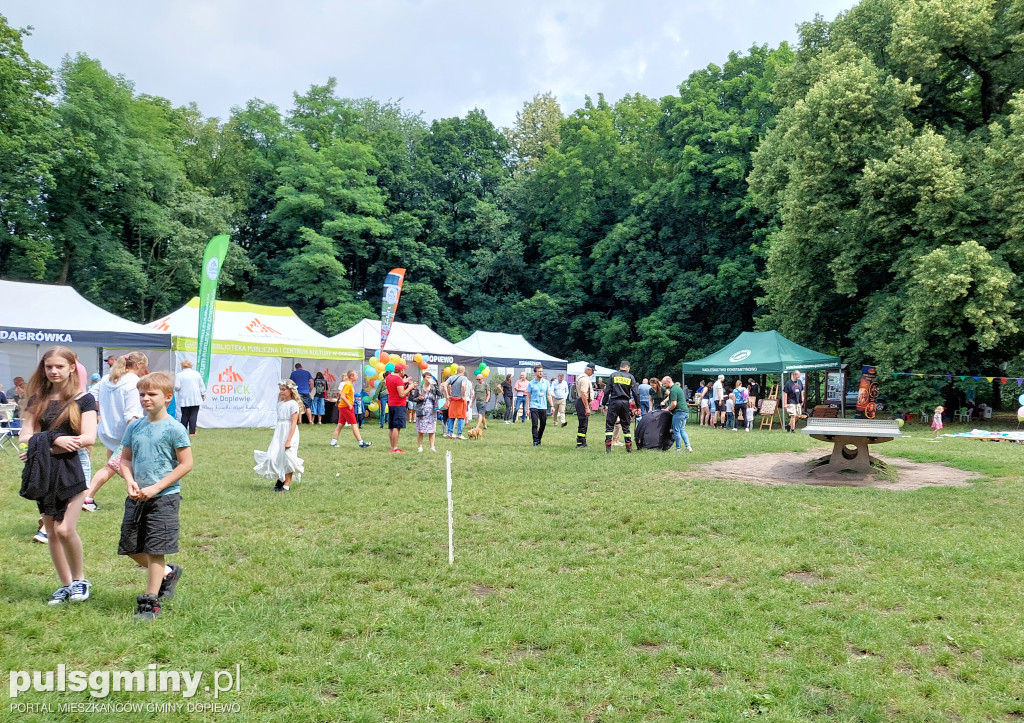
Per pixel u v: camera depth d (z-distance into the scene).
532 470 10.91
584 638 4.26
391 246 45.12
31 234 31.73
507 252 46.59
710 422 25.64
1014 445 15.66
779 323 29.80
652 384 25.23
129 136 36.16
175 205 37.78
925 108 26.56
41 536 6.16
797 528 6.93
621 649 4.11
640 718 3.33
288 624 4.43
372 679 3.68
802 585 5.29
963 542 6.40
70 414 4.59
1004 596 5.00
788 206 25.88
